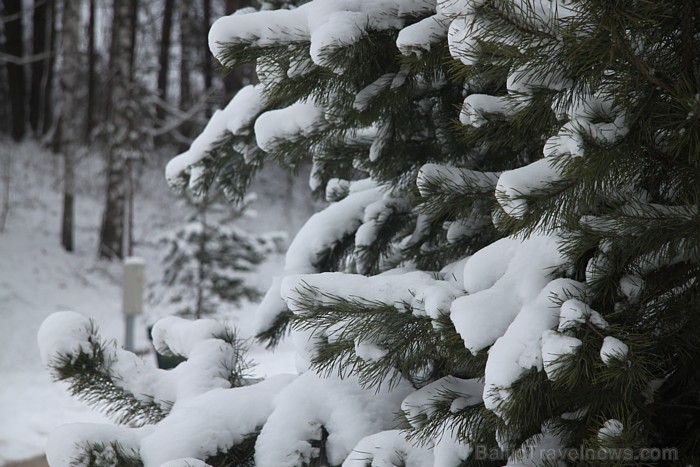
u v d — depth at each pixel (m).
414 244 2.40
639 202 1.53
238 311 12.05
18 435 6.46
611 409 1.55
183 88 21.16
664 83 1.38
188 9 20.41
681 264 1.61
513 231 1.54
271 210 18.95
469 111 1.74
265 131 2.23
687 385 1.77
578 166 1.39
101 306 12.55
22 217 14.77
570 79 1.46
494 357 1.42
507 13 1.42
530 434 1.67
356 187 2.77
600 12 1.29
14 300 11.84
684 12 1.36
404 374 2.04
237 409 2.02
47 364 2.16
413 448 1.82
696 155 1.36
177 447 1.88
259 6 2.82
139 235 16.09
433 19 1.79
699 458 1.67
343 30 1.75
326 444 1.97
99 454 1.85
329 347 1.87
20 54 19.66
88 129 21.34
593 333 1.40
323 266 2.53
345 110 2.05
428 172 1.91
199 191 2.66
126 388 2.23
